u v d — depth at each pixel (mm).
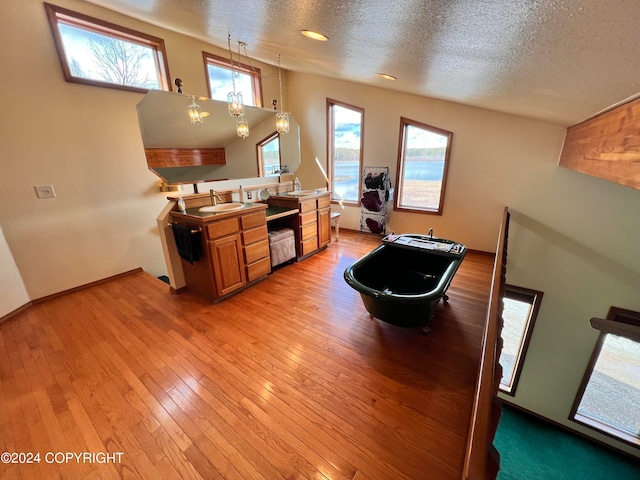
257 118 4055
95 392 1776
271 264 3422
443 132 3883
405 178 4465
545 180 3355
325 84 4664
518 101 2283
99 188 3117
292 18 1356
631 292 3092
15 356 2109
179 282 3045
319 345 2193
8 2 2367
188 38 3506
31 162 2664
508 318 3943
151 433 1515
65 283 3010
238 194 3494
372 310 2260
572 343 3541
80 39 2789
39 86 2607
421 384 1812
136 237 3490
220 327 2436
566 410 3748
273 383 1832
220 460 1379
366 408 1646
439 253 2590
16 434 1520
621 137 1561
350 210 5137
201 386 1813
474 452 711
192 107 3197
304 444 1450
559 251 3412
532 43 991
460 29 1014
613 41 803
